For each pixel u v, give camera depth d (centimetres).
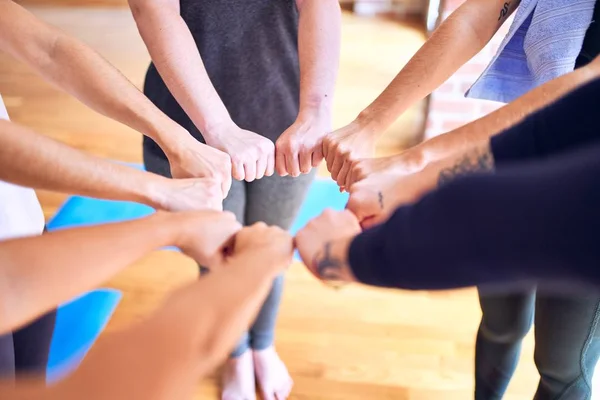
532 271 50
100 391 38
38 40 94
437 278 54
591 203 46
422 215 55
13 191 88
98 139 243
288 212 126
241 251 72
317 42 106
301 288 177
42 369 100
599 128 63
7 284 58
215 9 104
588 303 91
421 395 148
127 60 311
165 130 95
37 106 267
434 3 320
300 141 103
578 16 86
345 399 147
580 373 102
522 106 85
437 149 91
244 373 146
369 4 354
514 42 99
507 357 122
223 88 111
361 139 101
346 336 163
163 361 41
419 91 102
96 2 383
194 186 90
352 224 76
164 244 73
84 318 160
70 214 191
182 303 47
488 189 51
